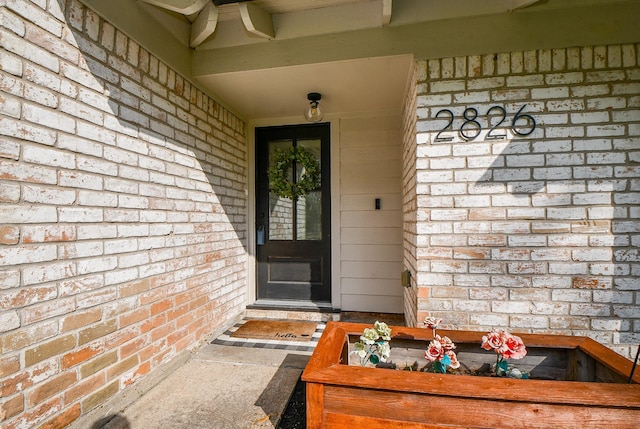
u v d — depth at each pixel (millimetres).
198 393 1890
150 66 1989
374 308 3289
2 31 1204
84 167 1537
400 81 2500
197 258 2488
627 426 991
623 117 1842
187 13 1926
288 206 3488
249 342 2639
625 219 1831
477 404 1060
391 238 3262
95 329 1583
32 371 1294
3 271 1201
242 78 2428
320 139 3445
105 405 1625
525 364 1496
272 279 3506
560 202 1893
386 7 1897
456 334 1575
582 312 1860
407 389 1090
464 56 1994
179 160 2277
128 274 1796
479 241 1970
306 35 2189
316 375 1170
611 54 1859
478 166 1975
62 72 1434
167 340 2107
